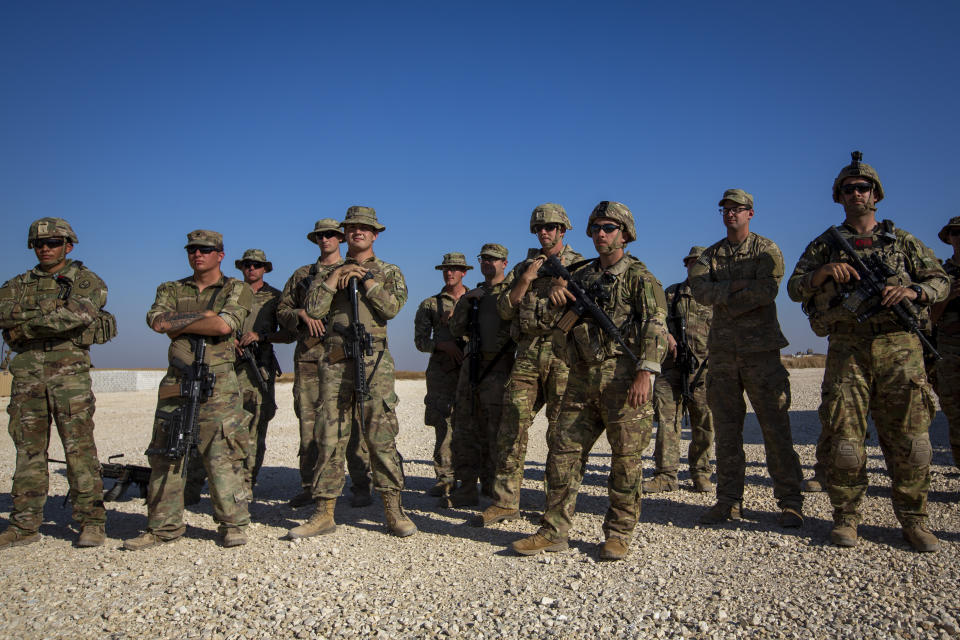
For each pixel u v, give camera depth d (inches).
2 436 474.3
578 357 182.4
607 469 330.6
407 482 307.1
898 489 182.5
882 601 140.2
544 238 209.5
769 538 193.6
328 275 211.0
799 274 198.7
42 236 196.4
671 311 277.7
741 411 219.8
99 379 1115.3
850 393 185.3
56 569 177.8
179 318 200.8
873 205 195.3
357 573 170.9
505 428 223.1
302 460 256.2
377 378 209.3
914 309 183.2
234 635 134.7
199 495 262.1
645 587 154.6
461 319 258.2
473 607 145.9
